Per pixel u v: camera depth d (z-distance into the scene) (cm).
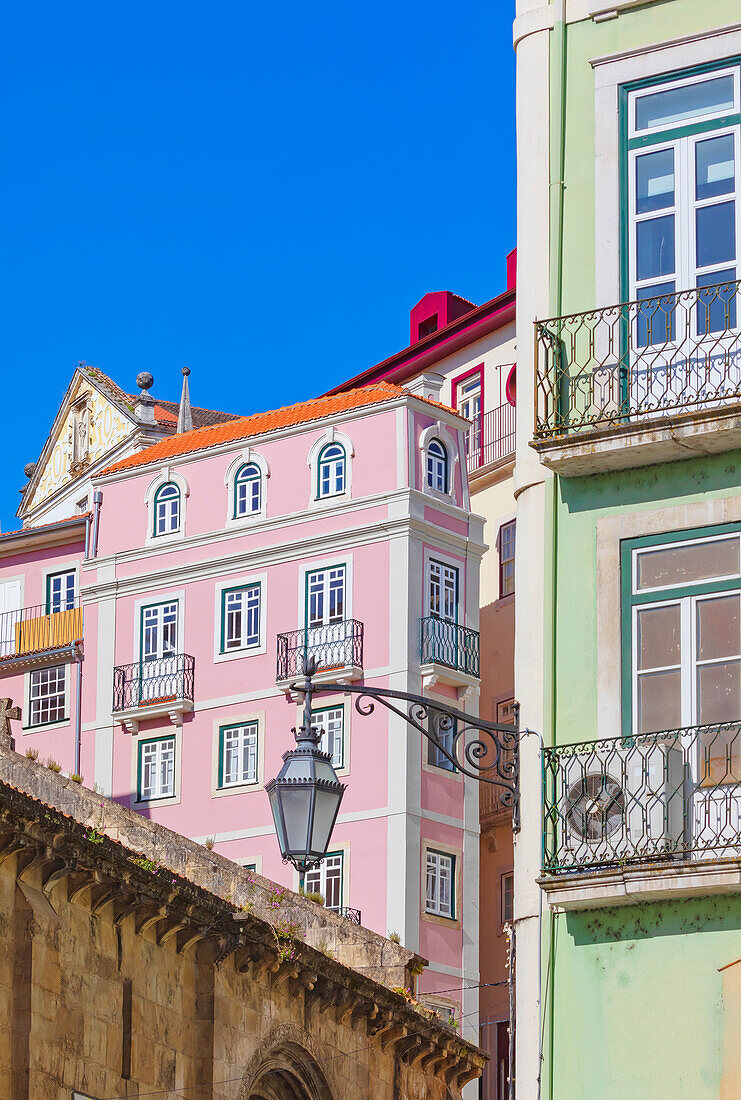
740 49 1800
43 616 6166
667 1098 1642
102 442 6862
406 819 5188
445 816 5303
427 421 5619
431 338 6184
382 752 5284
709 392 1756
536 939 1723
